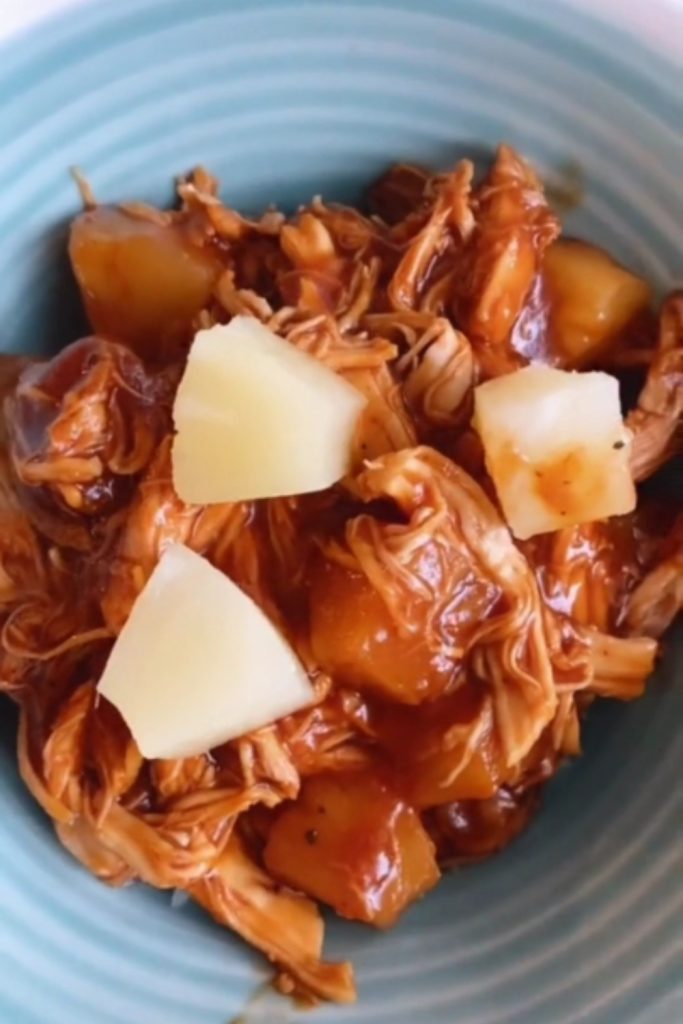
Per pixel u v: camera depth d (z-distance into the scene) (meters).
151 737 0.29
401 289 0.32
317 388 0.30
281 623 0.30
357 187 0.33
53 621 0.31
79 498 0.31
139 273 0.32
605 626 0.32
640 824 0.31
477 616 0.30
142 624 0.29
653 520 0.32
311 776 0.31
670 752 0.32
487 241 0.31
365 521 0.30
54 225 0.32
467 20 0.31
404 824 0.31
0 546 0.31
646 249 0.32
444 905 0.32
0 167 0.31
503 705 0.31
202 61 0.31
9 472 0.31
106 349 0.31
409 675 0.30
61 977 0.30
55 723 0.30
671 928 0.30
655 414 0.32
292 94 0.32
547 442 0.30
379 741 0.31
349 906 0.31
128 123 0.31
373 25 0.31
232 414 0.29
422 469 0.30
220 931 0.31
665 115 0.31
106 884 0.31
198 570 0.30
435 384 0.31
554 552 0.31
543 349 0.32
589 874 0.32
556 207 0.32
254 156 0.33
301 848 0.31
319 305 0.31
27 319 0.32
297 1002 0.31
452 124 0.32
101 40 0.30
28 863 0.31
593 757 0.33
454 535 0.30
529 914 0.32
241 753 0.30
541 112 0.32
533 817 0.33
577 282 0.32
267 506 0.31
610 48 0.31
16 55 0.30
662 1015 0.30
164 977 0.31
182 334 0.32
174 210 0.32
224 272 0.32
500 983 0.31
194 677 0.29
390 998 0.31
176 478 0.30
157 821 0.30
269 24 0.31
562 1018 0.30
